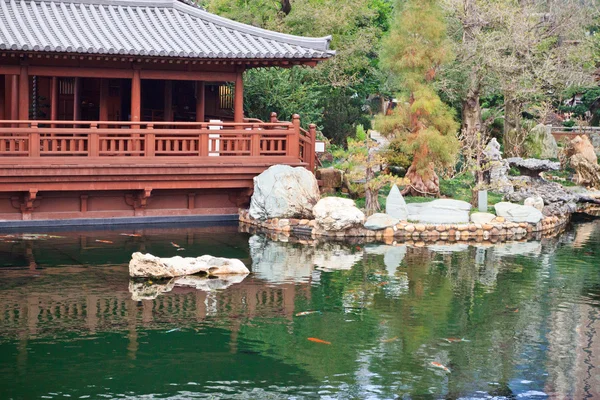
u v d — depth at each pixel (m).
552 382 11.48
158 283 16.06
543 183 27.98
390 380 11.45
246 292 15.54
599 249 20.52
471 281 16.78
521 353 12.60
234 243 19.73
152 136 21.34
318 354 12.39
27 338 12.71
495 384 11.38
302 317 14.09
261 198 21.69
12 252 17.94
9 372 11.41
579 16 35.06
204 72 23.28
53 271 16.48
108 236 19.92
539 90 31.12
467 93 30.73
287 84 31.08
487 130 38.03
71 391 10.86
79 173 20.45
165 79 23.66
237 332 13.25
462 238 21.69
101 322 13.53
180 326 13.45
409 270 17.62
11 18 22.06
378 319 14.08
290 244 20.03
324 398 10.83
